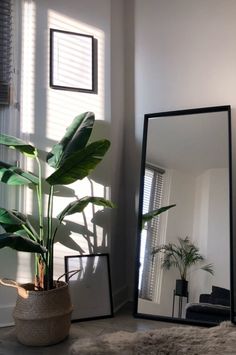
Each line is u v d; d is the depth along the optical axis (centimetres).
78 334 248
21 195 268
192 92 295
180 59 300
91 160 227
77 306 273
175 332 235
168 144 289
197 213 273
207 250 267
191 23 296
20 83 269
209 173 273
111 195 295
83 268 279
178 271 274
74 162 222
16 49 269
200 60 292
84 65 287
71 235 279
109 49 296
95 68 291
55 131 277
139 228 289
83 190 284
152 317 273
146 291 280
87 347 217
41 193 261
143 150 296
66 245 278
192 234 273
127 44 322
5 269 263
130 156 321
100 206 288
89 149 221
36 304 228
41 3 276
